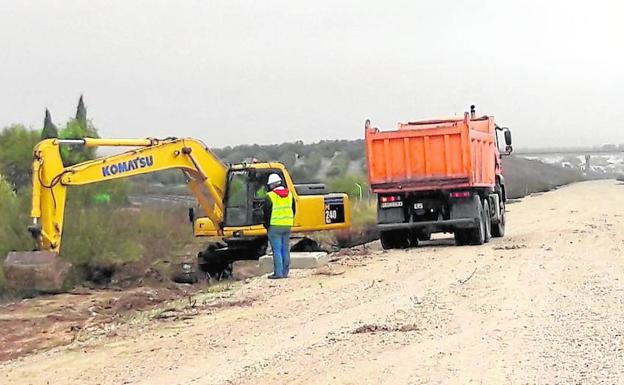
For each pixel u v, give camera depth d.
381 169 26.36
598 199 50.12
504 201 31.14
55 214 20.64
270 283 20.06
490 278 18.53
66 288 21.33
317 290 18.38
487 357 11.19
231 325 14.62
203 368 11.39
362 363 11.16
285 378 10.59
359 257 24.69
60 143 21.00
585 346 11.49
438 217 26.61
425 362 11.06
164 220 27.72
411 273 20.33
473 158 26.12
